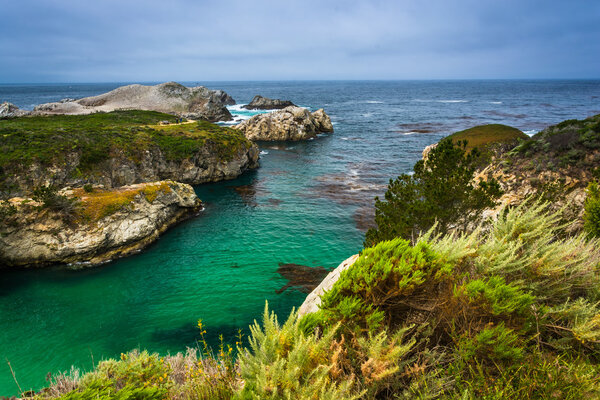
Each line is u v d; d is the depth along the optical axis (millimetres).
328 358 3871
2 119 65938
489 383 3746
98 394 3824
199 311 19250
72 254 25188
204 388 5293
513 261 5258
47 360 15352
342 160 59906
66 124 58500
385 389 3963
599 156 17875
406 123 105125
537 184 18156
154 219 30125
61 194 28266
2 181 32469
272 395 3242
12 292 21641
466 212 12875
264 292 21203
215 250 27516
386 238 13211
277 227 31953
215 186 47219
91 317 18812
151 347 16266
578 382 3596
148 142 46250
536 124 94000
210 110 114062
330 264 24875
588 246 5547
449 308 4477
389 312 4680
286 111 81250
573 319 4477
